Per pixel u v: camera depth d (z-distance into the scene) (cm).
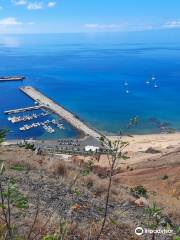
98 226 1239
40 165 2244
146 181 5581
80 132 15450
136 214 1711
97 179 2236
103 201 1831
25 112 18800
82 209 1500
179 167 6391
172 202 2395
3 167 495
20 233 919
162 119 18312
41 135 15312
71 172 2259
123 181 5488
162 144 13325
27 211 1191
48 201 1500
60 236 515
